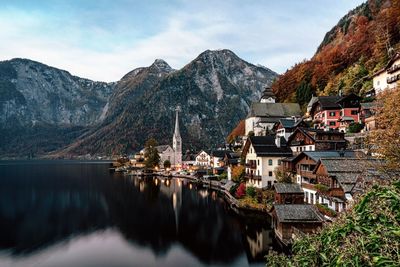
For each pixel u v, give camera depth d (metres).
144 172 178.00
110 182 125.75
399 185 8.89
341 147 63.75
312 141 64.81
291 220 40.06
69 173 169.00
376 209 8.14
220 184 101.19
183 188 106.38
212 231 51.97
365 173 29.12
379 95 29.77
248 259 39.28
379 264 6.67
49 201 80.00
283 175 61.00
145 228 54.91
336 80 122.81
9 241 48.06
